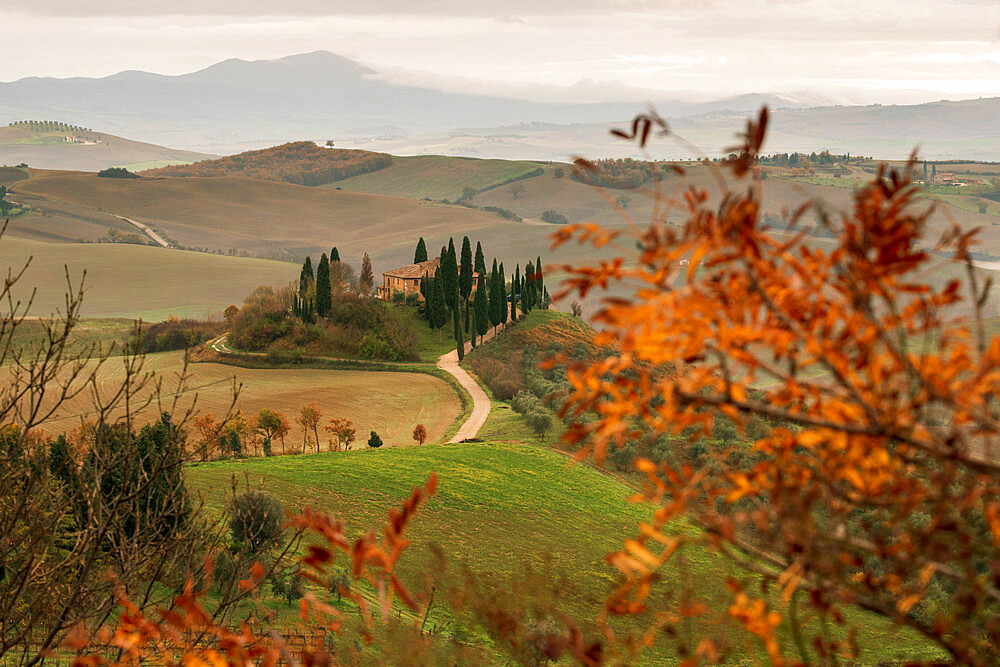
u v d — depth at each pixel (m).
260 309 135.38
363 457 74.38
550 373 119.75
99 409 9.28
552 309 149.50
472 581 3.37
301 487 62.09
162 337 136.38
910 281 2.31
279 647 3.26
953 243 2.29
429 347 133.12
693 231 2.31
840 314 2.35
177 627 3.26
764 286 2.35
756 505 2.45
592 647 2.67
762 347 2.36
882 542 2.35
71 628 7.34
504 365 124.81
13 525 8.25
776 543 2.41
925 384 2.28
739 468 2.48
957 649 2.28
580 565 48.31
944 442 2.28
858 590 2.37
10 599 7.90
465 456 76.06
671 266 2.33
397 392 116.62
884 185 2.31
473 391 115.56
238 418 85.25
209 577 3.74
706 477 2.45
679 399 2.37
